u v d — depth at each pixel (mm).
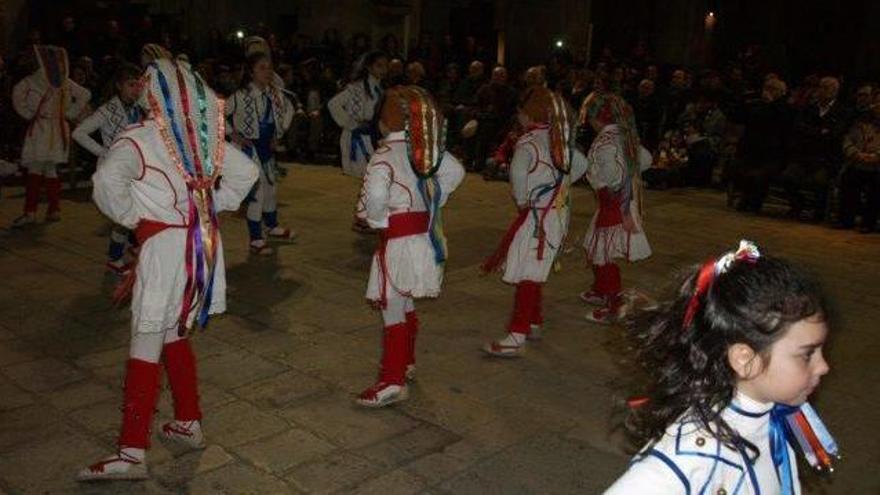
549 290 6469
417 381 4660
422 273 4172
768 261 1455
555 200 4891
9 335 5059
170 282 3371
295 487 3516
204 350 4949
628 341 1623
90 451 3730
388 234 4172
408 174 4121
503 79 11805
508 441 4020
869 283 7215
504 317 5797
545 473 3736
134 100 5879
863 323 6109
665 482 1417
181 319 3438
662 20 21250
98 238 7312
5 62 13102
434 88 13828
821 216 9539
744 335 1392
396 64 11789
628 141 5348
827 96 9570
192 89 3428
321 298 6008
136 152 3262
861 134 9086
